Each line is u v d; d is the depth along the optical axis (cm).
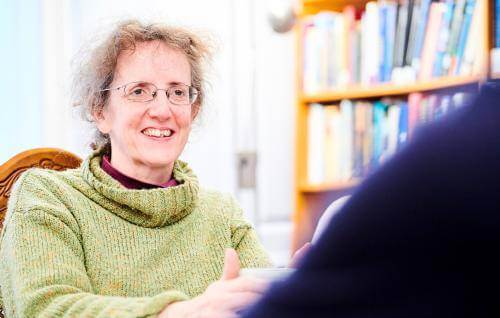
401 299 48
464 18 243
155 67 143
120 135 144
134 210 138
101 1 304
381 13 263
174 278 138
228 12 321
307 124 284
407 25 257
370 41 265
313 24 281
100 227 134
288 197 338
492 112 50
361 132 267
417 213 48
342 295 48
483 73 234
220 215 155
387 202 49
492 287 48
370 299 48
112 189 136
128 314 97
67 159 166
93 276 130
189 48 153
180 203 141
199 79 160
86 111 150
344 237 49
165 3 313
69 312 104
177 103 145
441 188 48
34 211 126
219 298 87
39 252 120
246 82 321
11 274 121
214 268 145
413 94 256
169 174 150
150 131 143
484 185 48
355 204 50
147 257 136
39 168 154
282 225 336
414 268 48
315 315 49
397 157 50
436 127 50
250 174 314
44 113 281
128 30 144
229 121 324
